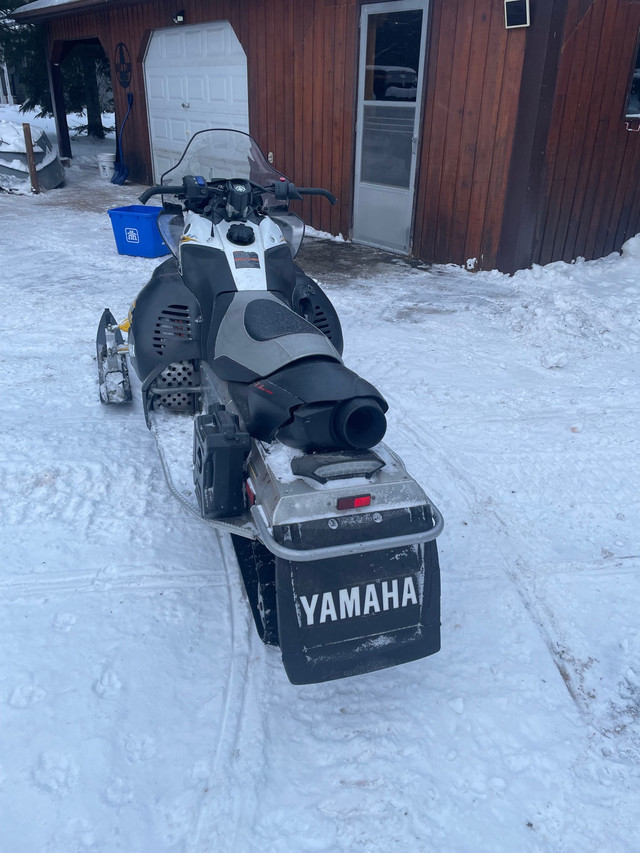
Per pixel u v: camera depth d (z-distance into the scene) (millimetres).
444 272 6812
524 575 2666
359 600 1883
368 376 4355
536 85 5633
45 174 11172
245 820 1737
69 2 10945
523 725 2043
